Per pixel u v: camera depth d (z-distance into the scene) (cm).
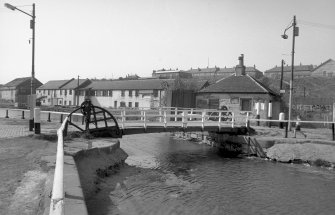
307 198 1109
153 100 5478
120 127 1766
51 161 838
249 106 3203
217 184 1250
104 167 1145
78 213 447
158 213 866
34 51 1770
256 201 1058
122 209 849
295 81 5838
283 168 1623
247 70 9656
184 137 2888
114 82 6656
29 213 486
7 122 2142
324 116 3525
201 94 3500
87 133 1498
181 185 1186
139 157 1731
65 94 7350
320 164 1689
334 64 8125
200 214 900
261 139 1962
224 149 2222
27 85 8869
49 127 1741
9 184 634
